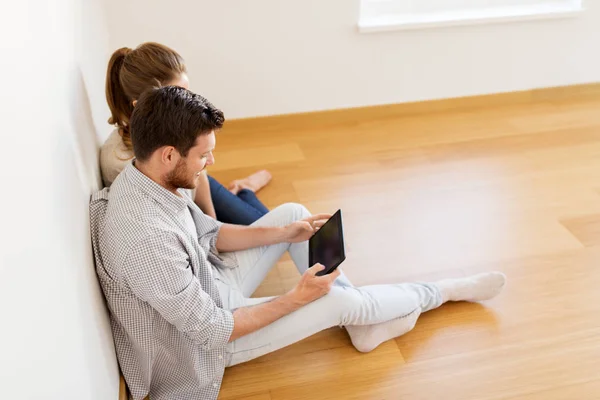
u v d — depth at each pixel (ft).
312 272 5.31
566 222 7.72
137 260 4.49
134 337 4.97
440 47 9.82
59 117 4.41
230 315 5.07
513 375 5.81
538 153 9.13
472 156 9.09
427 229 7.64
